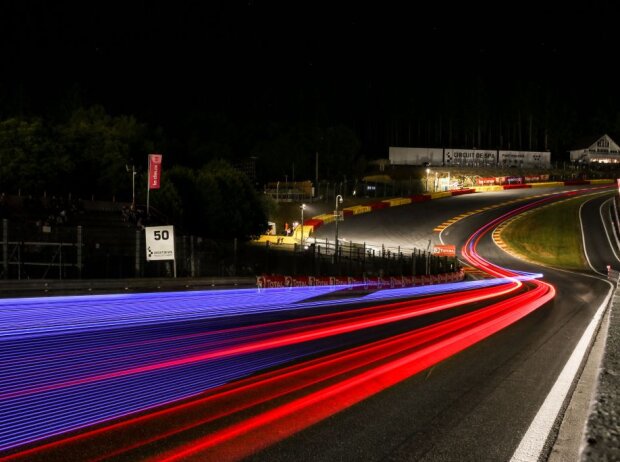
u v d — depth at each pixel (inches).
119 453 166.7
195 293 862.5
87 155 2260.1
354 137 4576.8
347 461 159.6
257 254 1337.4
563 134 5876.0
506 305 839.1
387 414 211.3
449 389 255.0
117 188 2277.3
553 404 228.4
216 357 331.9
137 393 242.7
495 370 303.6
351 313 639.8
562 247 2721.5
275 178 4330.7
